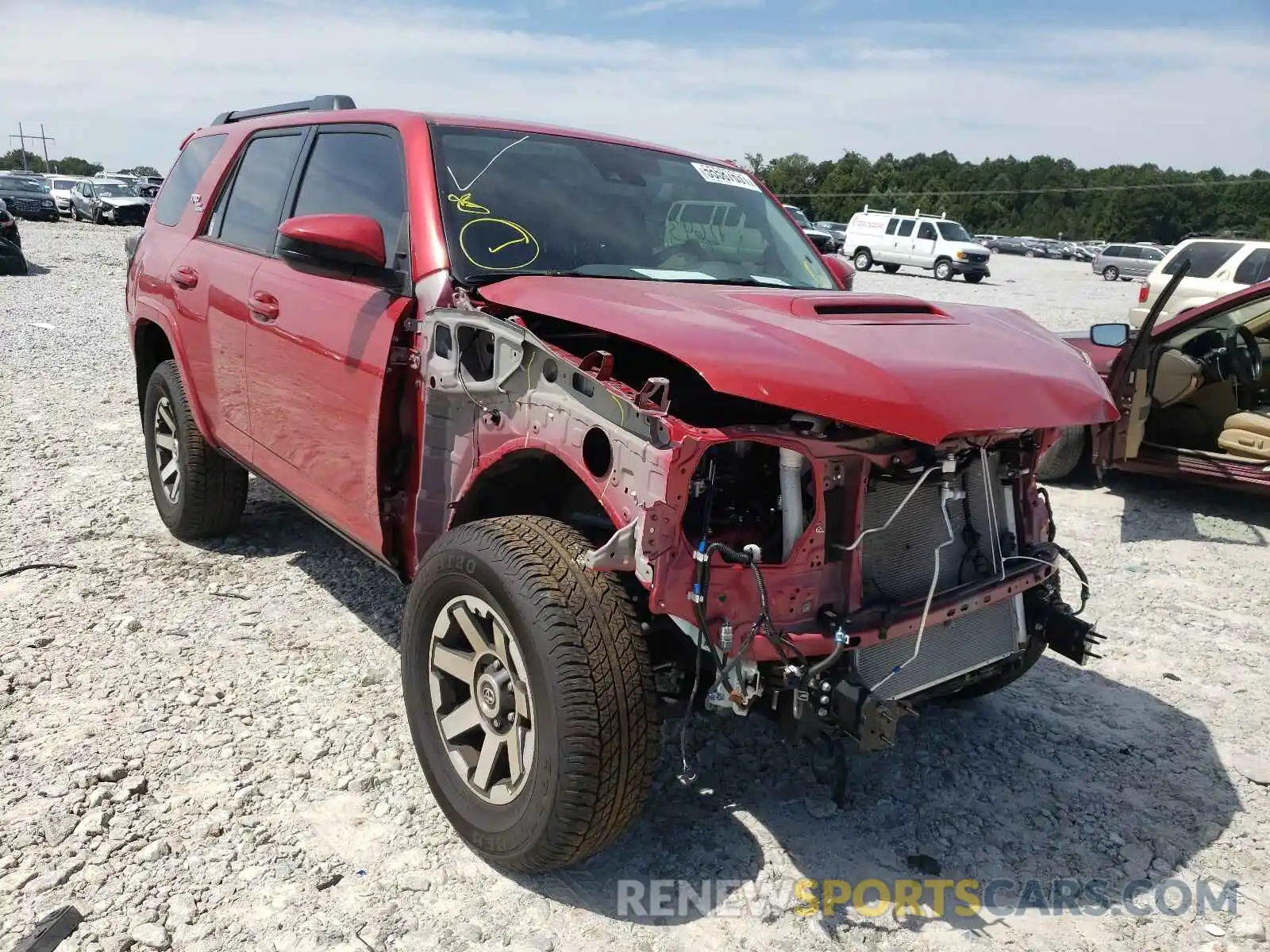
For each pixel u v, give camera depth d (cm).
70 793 289
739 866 278
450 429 300
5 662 363
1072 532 615
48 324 1190
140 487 586
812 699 248
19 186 3256
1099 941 259
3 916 241
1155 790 330
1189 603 500
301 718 340
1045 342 310
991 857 291
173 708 341
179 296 459
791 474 246
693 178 405
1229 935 262
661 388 237
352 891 259
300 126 421
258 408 398
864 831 299
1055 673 417
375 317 320
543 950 242
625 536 233
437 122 356
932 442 230
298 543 504
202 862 265
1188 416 688
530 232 332
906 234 3381
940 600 275
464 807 270
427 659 284
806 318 278
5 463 618
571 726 233
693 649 262
